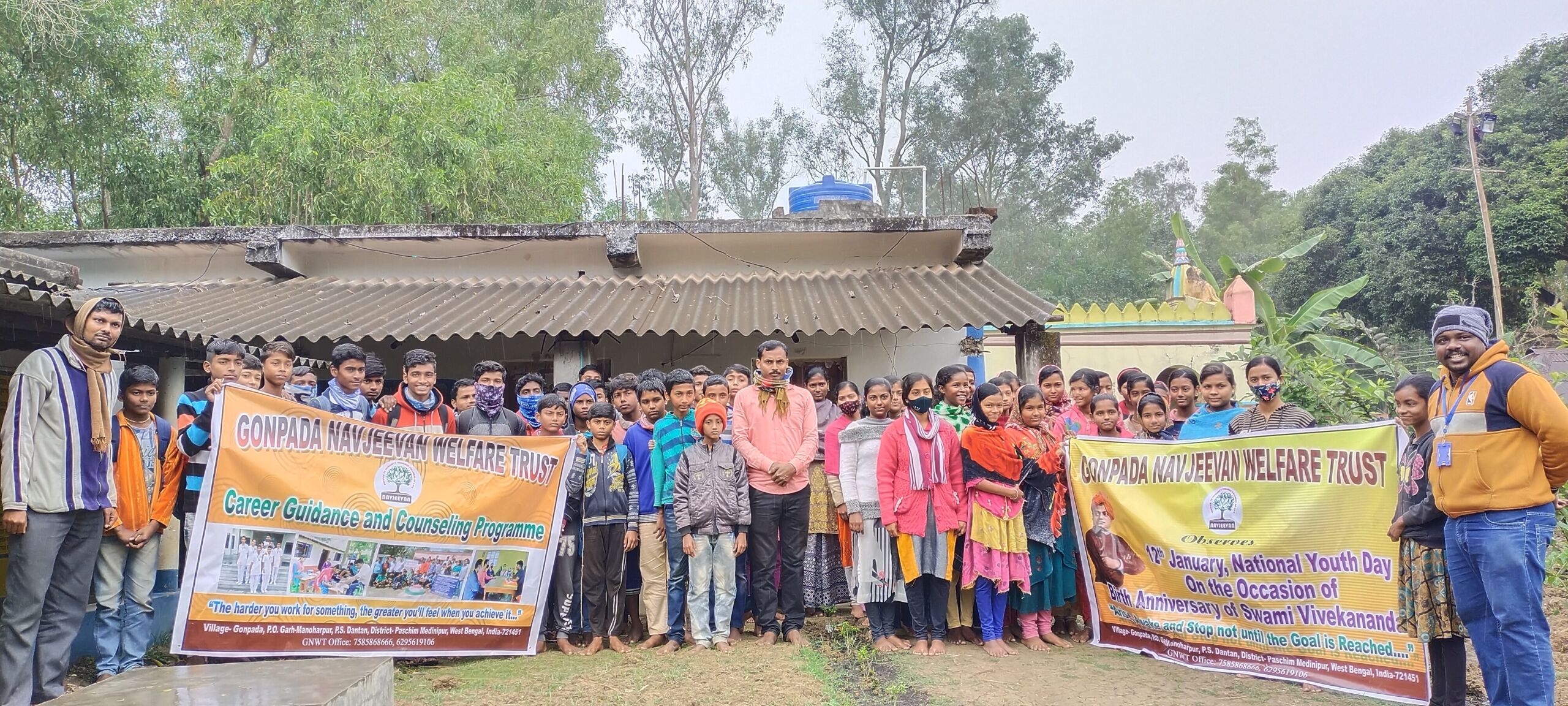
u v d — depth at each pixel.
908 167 13.54
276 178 14.89
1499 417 3.81
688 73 31.39
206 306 9.20
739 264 10.78
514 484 5.49
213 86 17.17
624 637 5.95
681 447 5.71
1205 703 4.49
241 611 4.84
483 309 9.20
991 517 5.36
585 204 22.23
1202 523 5.11
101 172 15.16
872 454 5.56
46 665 4.32
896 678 4.92
